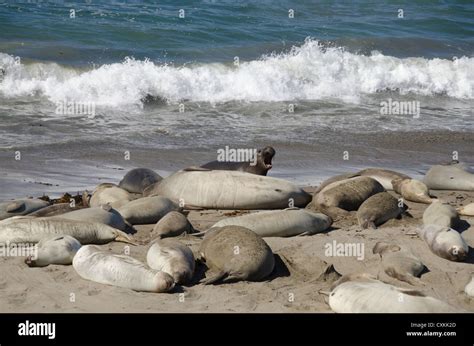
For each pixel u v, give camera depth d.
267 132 16.48
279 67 21.06
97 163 13.59
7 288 7.55
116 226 9.39
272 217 9.21
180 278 7.59
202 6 27.28
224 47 22.98
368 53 24.61
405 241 9.02
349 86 20.95
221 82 19.59
